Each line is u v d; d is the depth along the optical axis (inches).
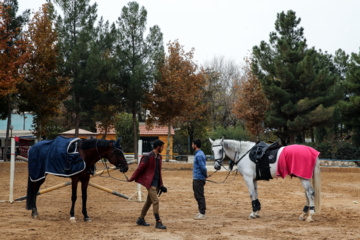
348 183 791.7
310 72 1112.8
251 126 1325.0
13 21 1066.1
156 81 1192.2
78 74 1107.3
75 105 1115.9
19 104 1157.7
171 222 347.9
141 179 319.9
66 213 396.2
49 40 1097.4
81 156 347.6
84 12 1158.3
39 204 456.1
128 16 1178.6
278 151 370.3
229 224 338.3
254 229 315.6
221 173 969.5
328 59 1683.1
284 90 1130.0
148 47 1185.4
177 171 1064.2
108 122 1263.5
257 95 1290.6
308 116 1099.3
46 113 1135.0
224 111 1759.4
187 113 1314.0
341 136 1338.6
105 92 1179.9
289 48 1155.9
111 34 1216.2
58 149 350.6
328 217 380.2
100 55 1163.3
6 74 972.6
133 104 1153.4
